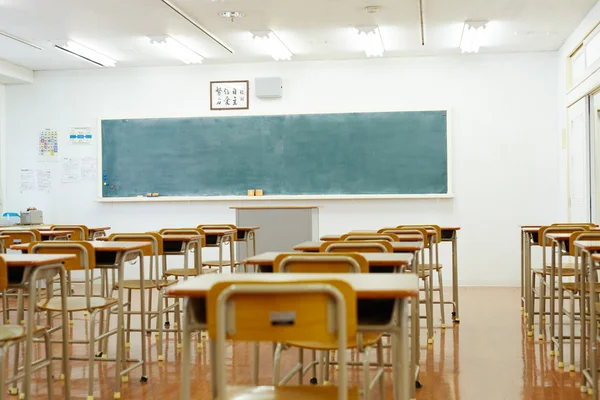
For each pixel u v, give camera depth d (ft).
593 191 22.94
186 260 15.30
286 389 6.97
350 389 6.96
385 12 21.89
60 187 30.22
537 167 27.55
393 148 28.22
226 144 29.14
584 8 21.65
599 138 22.85
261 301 5.83
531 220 27.58
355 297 5.83
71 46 25.35
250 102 29.07
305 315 5.82
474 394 11.79
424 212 28.19
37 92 30.37
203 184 29.25
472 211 27.91
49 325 11.55
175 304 15.96
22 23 22.72
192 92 29.37
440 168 27.96
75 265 11.44
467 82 27.91
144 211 29.76
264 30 23.73
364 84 28.45
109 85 29.89
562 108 26.53
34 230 18.67
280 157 28.81
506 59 27.73
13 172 30.53
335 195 28.37
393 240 13.29
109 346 16.17
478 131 27.89
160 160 29.50
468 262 27.94
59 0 20.24
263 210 24.22
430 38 25.30
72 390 12.30
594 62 21.31
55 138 30.25
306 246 12.53
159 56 27.78
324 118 28.58
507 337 16.87
